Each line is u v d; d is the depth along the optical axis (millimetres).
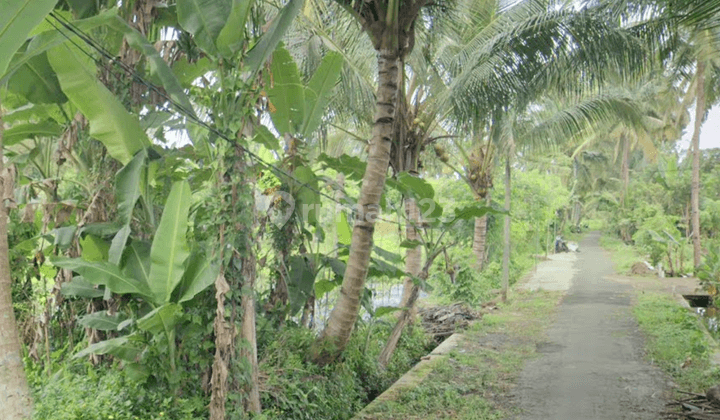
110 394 6043
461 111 11203
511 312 16125
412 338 12414
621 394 8578
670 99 27734
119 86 7027
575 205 63250
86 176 7402
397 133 12156
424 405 8016
